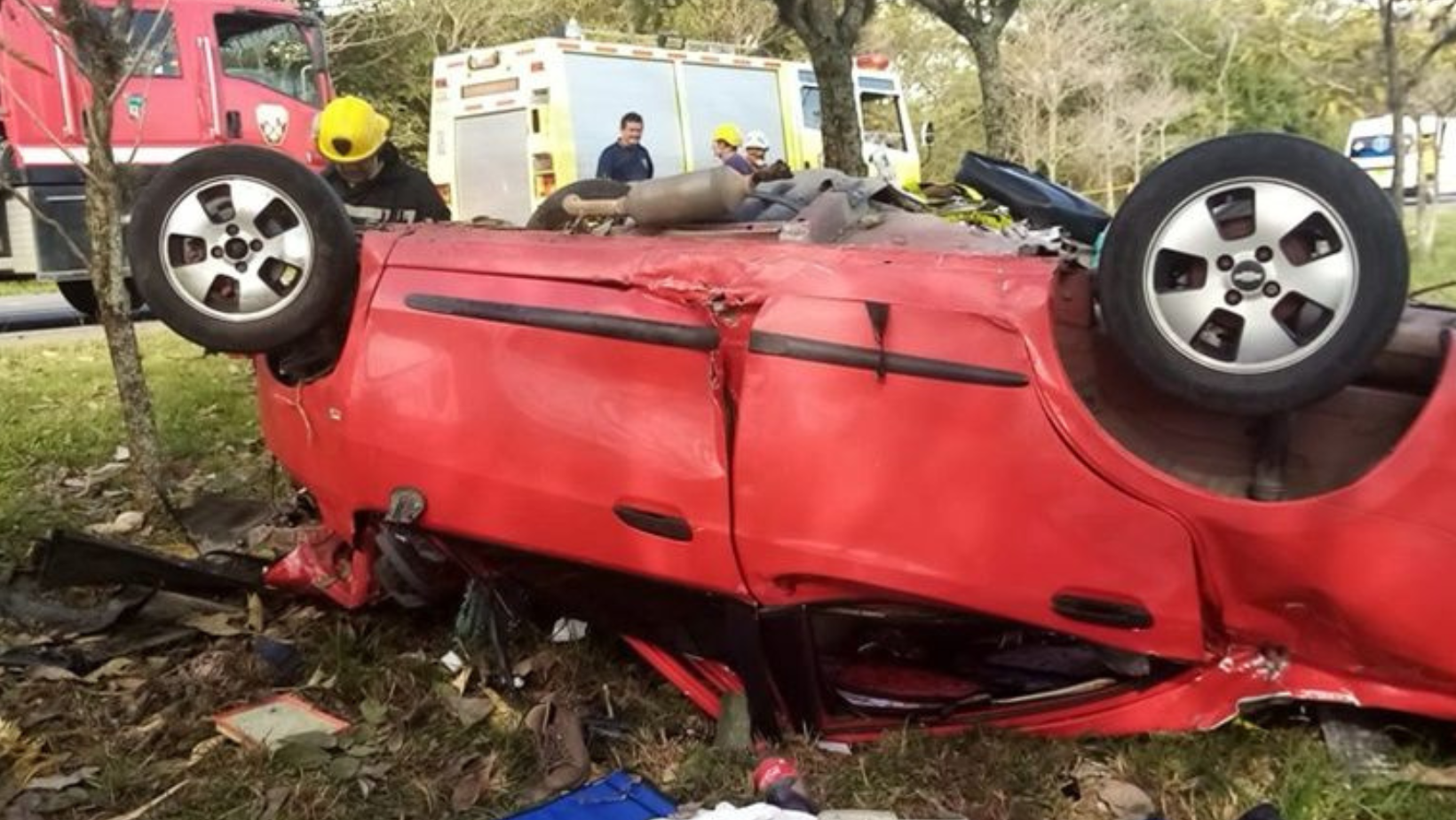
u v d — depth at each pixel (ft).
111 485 20.97
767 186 14.19
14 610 14.85
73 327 45.19
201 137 43.55
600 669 13.09
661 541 11.44
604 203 13.12
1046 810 10.70
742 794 11.00
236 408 26.18
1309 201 9.43
